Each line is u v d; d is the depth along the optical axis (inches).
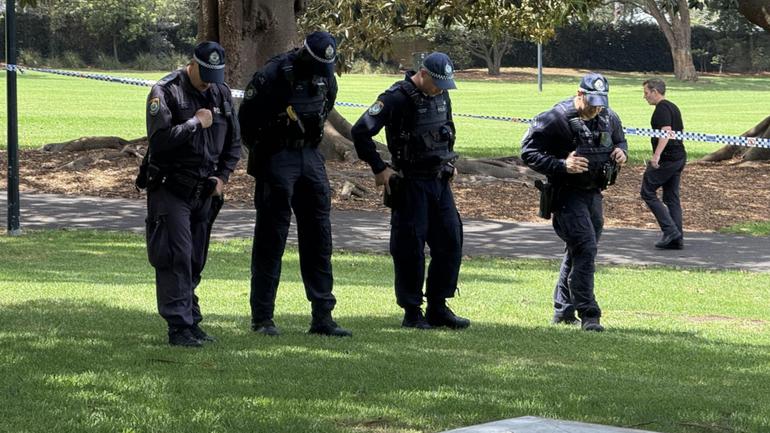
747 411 626.5
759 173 2529.5
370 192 2086.6
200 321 836.6
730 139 1614.2
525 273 1376.7
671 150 1599.4
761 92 7244.1
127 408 577.6
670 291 1250.0
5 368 674.2
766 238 1754.4
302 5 2405.3
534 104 5639.8
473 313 1048.2
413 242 909.2
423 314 959.6
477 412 590.2
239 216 1836.9
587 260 948.0
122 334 817.5
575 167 921.5
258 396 615.8
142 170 782.5
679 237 1616.6
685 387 694.5
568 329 944.3
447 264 920.3
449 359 756.6
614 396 649.0
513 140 3747.5
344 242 1617.9
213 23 2363.4
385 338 850.1
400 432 546.6
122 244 1533.0
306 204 847.1
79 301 1004.6
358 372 692.1
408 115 893.8
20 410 569.9
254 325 859.4
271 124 822.5
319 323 858.8
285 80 816.9
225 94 790.5
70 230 1652.3
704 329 992.2
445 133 900.6
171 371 678.5
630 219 1925.4
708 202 2140.7
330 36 819.4
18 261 1350.9
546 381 689.0
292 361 723.4
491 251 1585.9
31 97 5290.4
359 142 888.3
